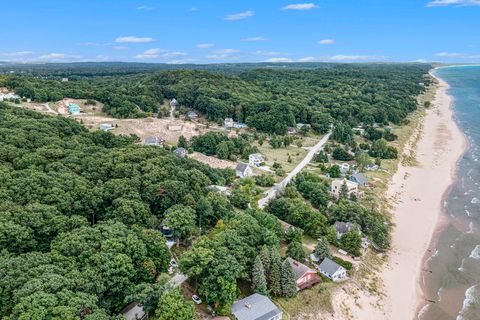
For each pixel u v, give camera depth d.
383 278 75.44
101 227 62.00
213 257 60.22
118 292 53.69
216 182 102.94
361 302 67.44
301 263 72.38
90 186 75.25
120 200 72.12
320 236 84.25
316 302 64.56
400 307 68.06
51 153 83.81
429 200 113.00
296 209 89.06
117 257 54.72
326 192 104.19
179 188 81.50
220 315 57.12
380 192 114.12
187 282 63.34
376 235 85.88
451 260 82.44
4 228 56.41
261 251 65.94
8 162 77.75
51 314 43.09
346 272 73.12
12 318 42.41
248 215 76.25
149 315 53.75
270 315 57.59
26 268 49.69
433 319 65.44
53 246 56.91
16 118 103.94
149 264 58.75
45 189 69.75
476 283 74.62
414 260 82.31
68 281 48.06
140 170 86.06
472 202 111.12
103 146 105.31
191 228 72.38
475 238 91.31
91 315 44.56
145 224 71.69
